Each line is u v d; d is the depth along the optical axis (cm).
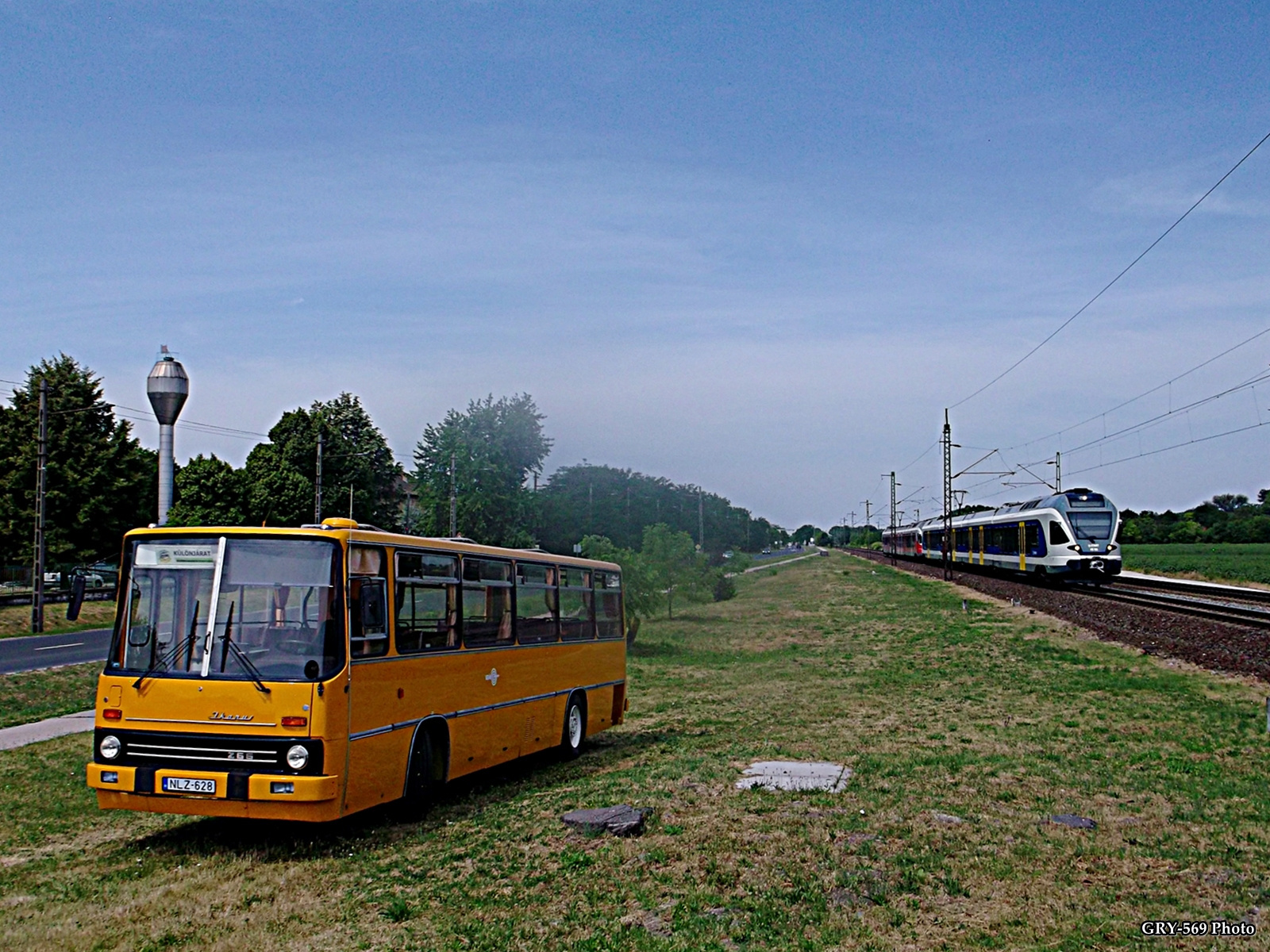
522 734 1380
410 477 7119
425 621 1129
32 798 1228
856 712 1855
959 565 6581
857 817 995
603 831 968
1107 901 737
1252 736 1405
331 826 1069
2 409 6019
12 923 761
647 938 695
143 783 927
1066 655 2538
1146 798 1059
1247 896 738
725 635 3738
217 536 977
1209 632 2598
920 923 707
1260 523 11006
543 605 1477
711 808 1055
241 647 947
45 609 4628
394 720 1045
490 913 761
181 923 755
